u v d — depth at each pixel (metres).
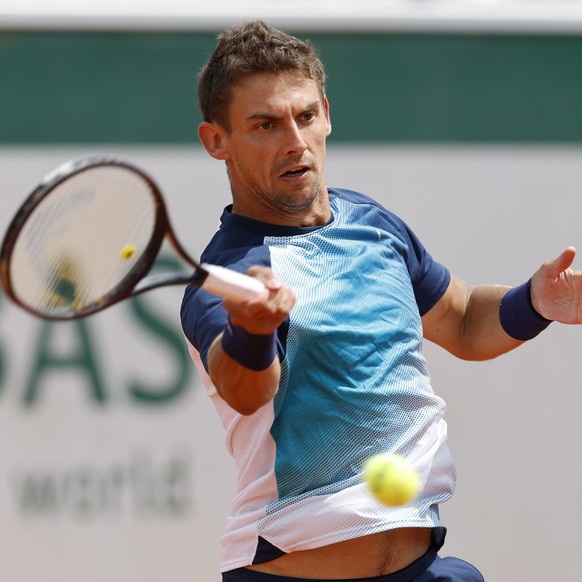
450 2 22.00
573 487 21.53
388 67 21.80
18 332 20.80
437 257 21.59
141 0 21.62
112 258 9.13
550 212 21.84
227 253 10.90
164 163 21.33
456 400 21.50
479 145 21.81
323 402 10.34
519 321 12.00
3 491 20.59
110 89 21.45
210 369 9.69
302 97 11.00
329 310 10.48
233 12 21.62
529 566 21.44
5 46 21.34
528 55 22.00
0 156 21.14
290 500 10.34
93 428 20.80
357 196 11.91
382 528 10.27
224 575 10.90
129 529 20.70
